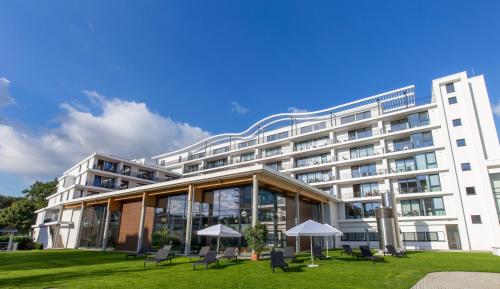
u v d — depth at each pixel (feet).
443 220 102.22
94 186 158.30
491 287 31.99
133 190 90.02
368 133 130.52
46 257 70.79
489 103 107.55
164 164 215.92
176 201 85.71
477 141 101.71
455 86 110.93
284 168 146.51
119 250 95.81
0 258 68.23
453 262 53.42
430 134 112.88
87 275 40.50
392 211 77.25
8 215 188.24
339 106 143.02
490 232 93.30
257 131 172.45
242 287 31.45
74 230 120.98
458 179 102.58
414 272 41.60
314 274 40.01
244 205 71.61
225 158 182.09
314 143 145.48
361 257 59.98
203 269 45.24
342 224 122.31
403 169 116.88
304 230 51.37
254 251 57.00
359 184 125.08
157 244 80.79
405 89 127.24
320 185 131.03
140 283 33.78
